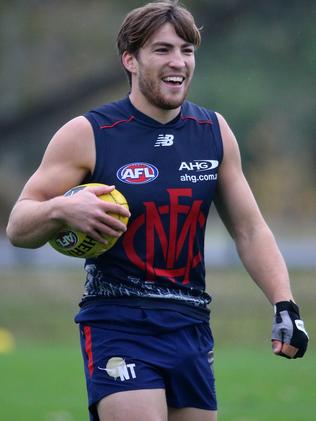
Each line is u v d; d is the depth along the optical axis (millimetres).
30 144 126125
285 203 147500
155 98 17734
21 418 30672
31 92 112438
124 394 17141
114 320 17656
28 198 17703
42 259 94125
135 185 17703
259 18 99812
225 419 30797
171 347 17625
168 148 18000
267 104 118062
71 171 17781
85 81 102750
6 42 106125
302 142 140125
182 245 17859
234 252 90438
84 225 16531
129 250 17672
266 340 61750
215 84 108438
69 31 106312
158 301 17766
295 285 73625
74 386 37062
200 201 18031
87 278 18188
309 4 98188
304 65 103812
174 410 17906
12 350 50875
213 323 65062
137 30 17734
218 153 18438
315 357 46312
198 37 17891
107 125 17953
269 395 35094
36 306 71688
